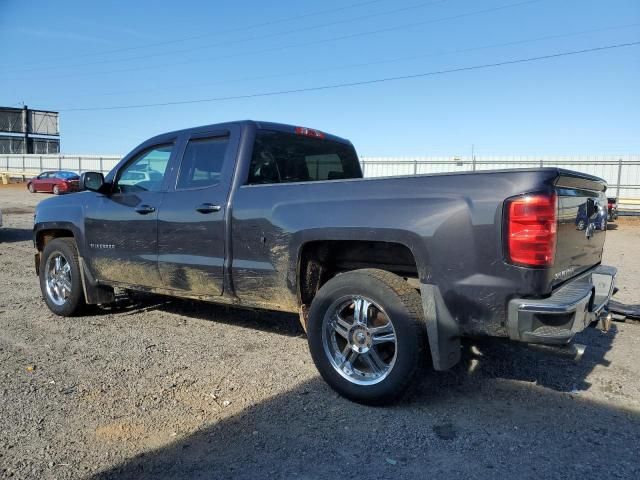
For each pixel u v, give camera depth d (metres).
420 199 3.38
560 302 3.04
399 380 3.44
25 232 14.54
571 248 3.50
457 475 2.81
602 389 3.96
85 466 2.87
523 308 3.04
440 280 3.28
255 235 4.13
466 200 3.21
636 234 15.87
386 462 2.94
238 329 5.44
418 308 3.44
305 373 4.23
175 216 4.68
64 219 5.75
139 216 4.99
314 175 5.22
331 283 3.72
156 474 2.80
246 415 3.49
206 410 3.56
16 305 6.46
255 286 4.19
